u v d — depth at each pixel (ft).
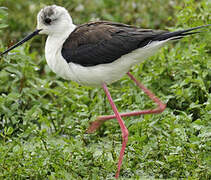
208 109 30.01
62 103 38.01
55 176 26.96
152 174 27.81
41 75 46.91
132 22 52.54
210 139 27.40
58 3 47.34
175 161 27.50
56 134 34.50
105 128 35.45
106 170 28.02
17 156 28.04
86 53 29.63
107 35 29.53
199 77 34.04
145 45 29.07
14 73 38.75
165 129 30.73
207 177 26.08
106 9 54.13
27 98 38.06
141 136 30.17
